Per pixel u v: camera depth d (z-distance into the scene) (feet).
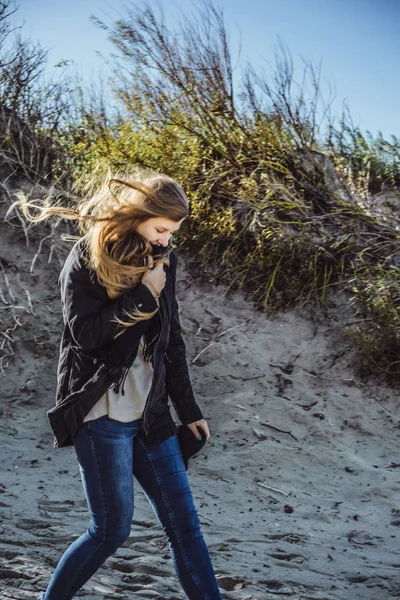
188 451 9.04
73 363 8.23
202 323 21.70
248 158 24.12
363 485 16.40
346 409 19.27
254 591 10.93
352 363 20.43
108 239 7.95
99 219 7.97
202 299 22.34
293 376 20.26
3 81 25.23
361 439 18.38
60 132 25.17
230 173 23.86
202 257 23.02
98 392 8.04
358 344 20.44
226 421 18.54
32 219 8.50
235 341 21.18
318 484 16.37
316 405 19.34
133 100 24.61
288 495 15.76
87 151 24.49
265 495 15.67
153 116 24.44
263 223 22.67
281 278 22.47
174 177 23.43
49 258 22.49
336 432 18.45
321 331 21.38
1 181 23.93
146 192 8.05
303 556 12.64
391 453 17.92
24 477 15.46
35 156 24.57
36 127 25.07
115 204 8.04
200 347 20.98
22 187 23.93
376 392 19.80
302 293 22.13
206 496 15.38
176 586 10.83
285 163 24.04
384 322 20.61
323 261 22.50
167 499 8.49
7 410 18.70
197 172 23.95
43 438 17.67
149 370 8.49
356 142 25.57
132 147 24.20
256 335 21.43
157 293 8.05
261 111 24.29
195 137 24.25
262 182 23.54
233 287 22.54
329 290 22.20
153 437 8.54
